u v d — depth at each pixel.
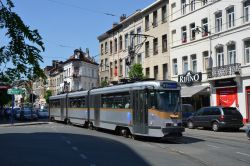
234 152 15.79
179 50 43.31
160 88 20.06
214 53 37.22
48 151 16.28
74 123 35.12
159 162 13.04
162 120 19.62
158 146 18.03
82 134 25.17
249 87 32.69
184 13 42.66
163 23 46.75
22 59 5.67
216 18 37.34
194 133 26.08
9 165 12.54
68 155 14.93
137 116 21.27
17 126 37.75
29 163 12.95
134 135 21.86
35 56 5.67
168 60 45.62
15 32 5.49
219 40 36.56
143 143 19.38
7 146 18.41
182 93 39.97
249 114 32.81
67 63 91.44
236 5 34.25
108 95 25.86
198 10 39.91
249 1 32.94
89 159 13.80
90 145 18.47
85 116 31.34
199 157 14.32
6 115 60.53
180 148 17.22
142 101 20.81
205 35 38.91
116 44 61.94
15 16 5.42
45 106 98.19
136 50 53.78
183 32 42.84
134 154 15.14
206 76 38.47
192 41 40.78
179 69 43.25
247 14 33.28
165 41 46.66
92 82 91.06
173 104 20.09
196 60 40.28
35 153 15.65
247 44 33.28
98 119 27.69
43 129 31.22
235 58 34.69
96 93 28.41
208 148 17.20
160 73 47.50
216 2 37.00
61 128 32.12
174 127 19.70
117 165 12.41
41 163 12.93
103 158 14.05
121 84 24.05
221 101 36.16
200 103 39.88
